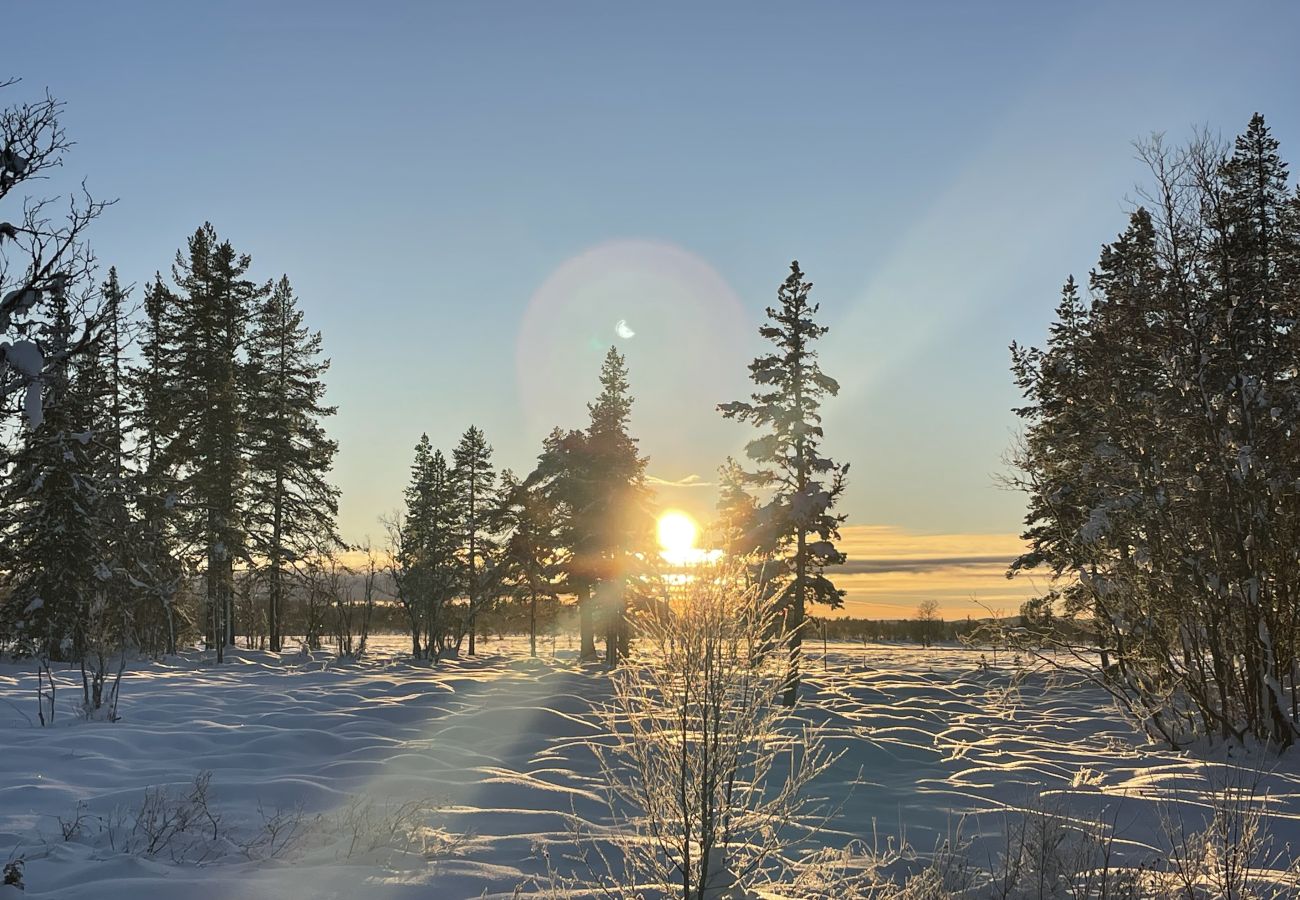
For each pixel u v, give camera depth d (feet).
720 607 21.34
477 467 194.18
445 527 189.98
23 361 27.66
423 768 41.04
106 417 113.80
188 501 125.08
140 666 99.96
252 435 141.59
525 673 112.98
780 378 91.71
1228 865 23.93
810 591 87.20
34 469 96.94
